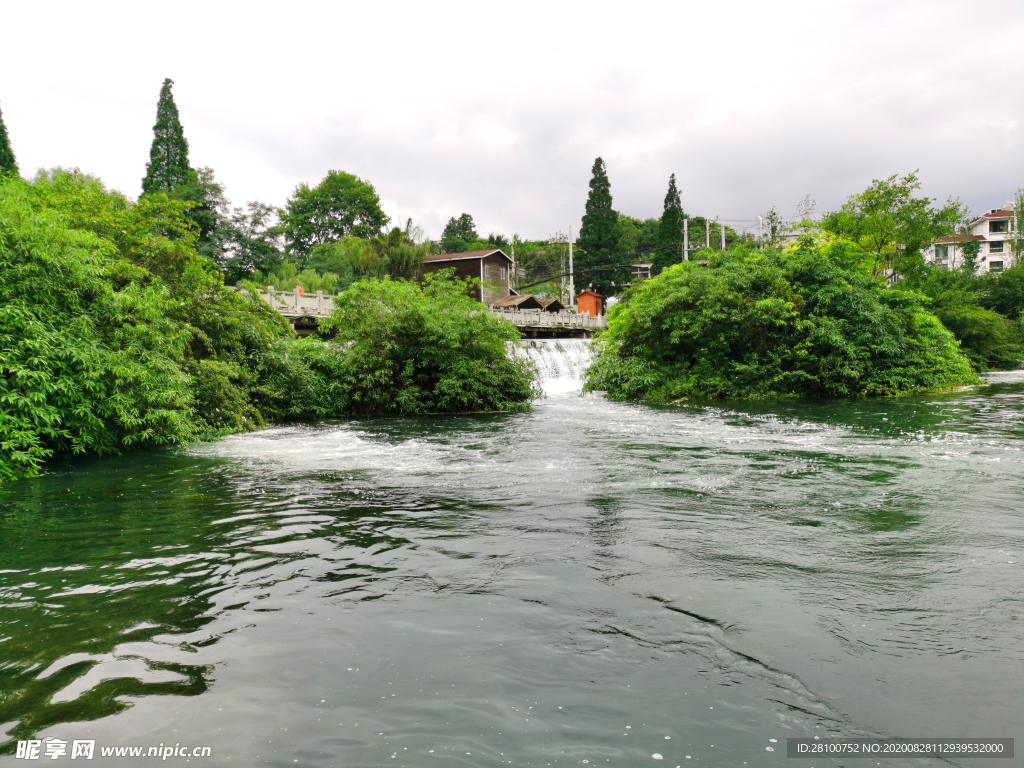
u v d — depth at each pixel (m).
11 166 37.66
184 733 2.49
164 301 10.98
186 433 10.30
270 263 41.59
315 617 3.58
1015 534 5.11
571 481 7.37
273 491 6.92
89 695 2.76
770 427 12.41
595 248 68.88
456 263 51.19
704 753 2.38
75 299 9.36
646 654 3.15
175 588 4.04
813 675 2.94
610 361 21.81
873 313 19.83
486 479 7.54
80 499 6.56
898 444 9.89
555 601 3.80
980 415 13.66
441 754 2.37
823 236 24.30
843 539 5.01
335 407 16.08
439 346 17.39
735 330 20.50
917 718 2.60
